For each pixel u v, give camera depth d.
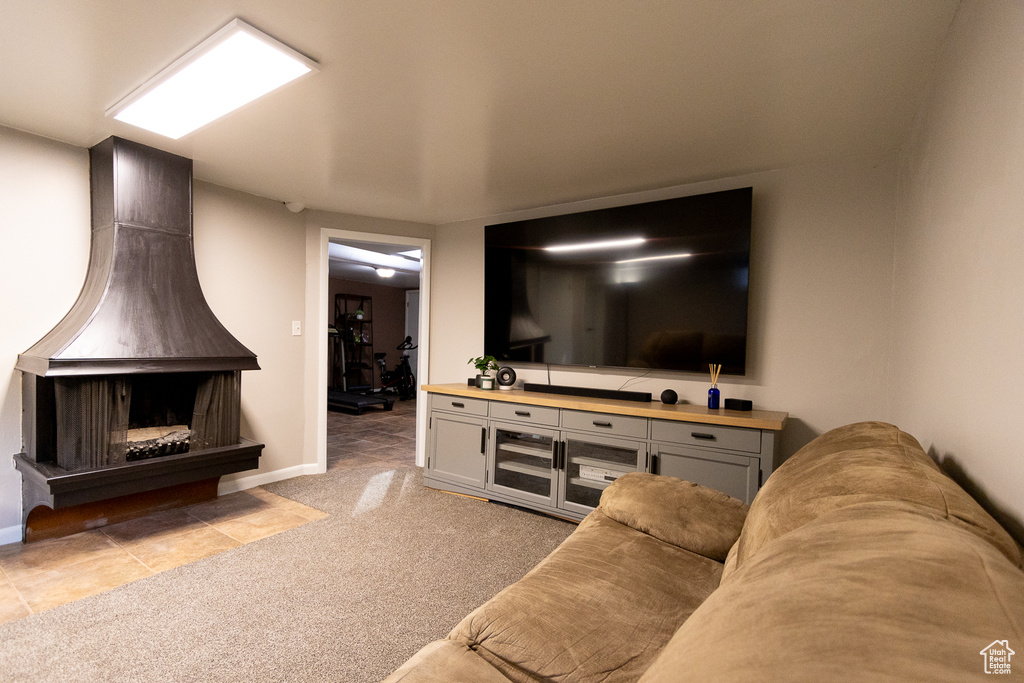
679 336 3.14
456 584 2.26
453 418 3.61
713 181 3.20
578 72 1.96
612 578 1.36
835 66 1.87
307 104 2.24
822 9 1.54
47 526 2.67
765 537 1.04
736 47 1.77
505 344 3.90
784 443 2.93
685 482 1.89
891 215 2.65
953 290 1.41
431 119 2.39
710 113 2.29
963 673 0.37
